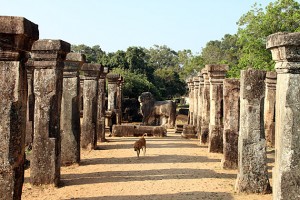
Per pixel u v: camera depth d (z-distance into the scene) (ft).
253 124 30.55
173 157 47.62
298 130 20.31
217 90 52.11
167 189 31.22
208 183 33.58
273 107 61.05
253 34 76.28
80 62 40.57
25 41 20.59
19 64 20.15
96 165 41.91
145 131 73.10
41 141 31.14
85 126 53.36
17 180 20.21
